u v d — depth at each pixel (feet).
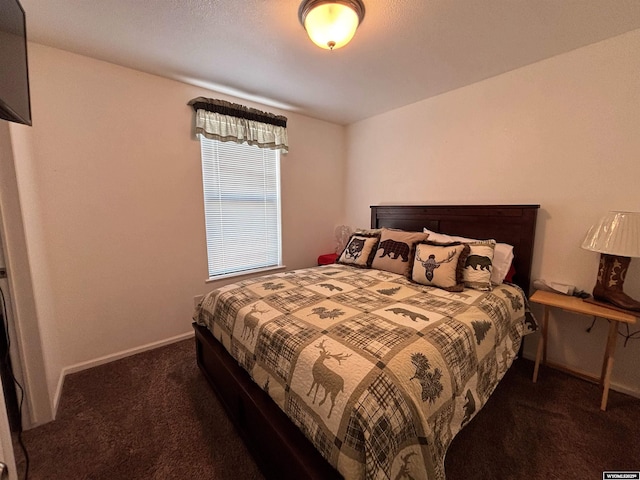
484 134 7.80
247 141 8.96
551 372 6.74
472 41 5.86
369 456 2.76
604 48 5.84
